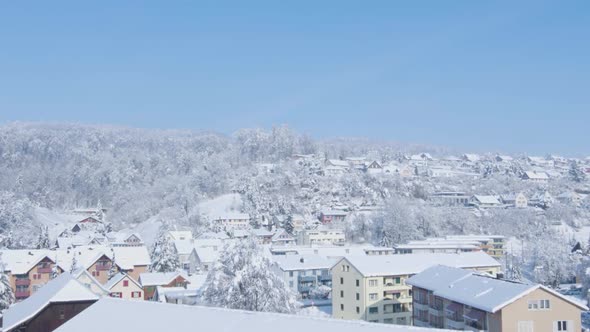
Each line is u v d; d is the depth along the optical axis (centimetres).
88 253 9731
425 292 5850
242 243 4728
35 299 3994
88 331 2447
